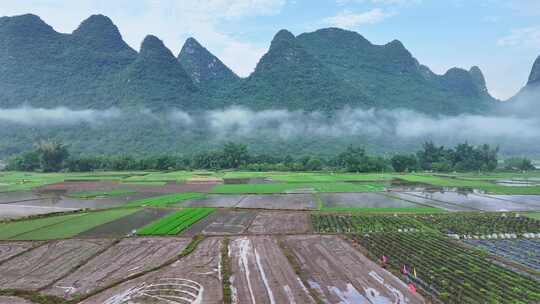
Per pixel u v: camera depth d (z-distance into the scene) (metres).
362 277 31.02
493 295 27.45
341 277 31.00
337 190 85.31
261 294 27.75
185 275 31.72
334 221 52.00
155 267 33.56
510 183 101.62
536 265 34.41
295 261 34.97
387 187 91.56
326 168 155.25
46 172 142.12
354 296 27.36
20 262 35.66
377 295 27.52
